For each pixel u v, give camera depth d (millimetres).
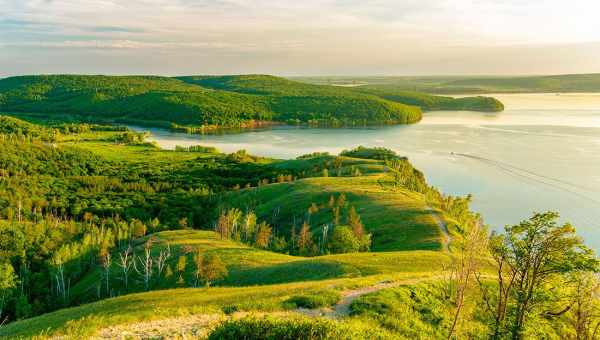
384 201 118875
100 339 24719
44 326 34688
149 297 44219
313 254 89875
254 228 117062
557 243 24422
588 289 25266
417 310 31391
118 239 114938
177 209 157500
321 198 133500
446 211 110562
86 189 186500
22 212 149625
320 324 23141
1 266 88625
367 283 37562
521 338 25734
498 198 163875
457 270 31469
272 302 31562
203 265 76000
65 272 99938
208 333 24391
